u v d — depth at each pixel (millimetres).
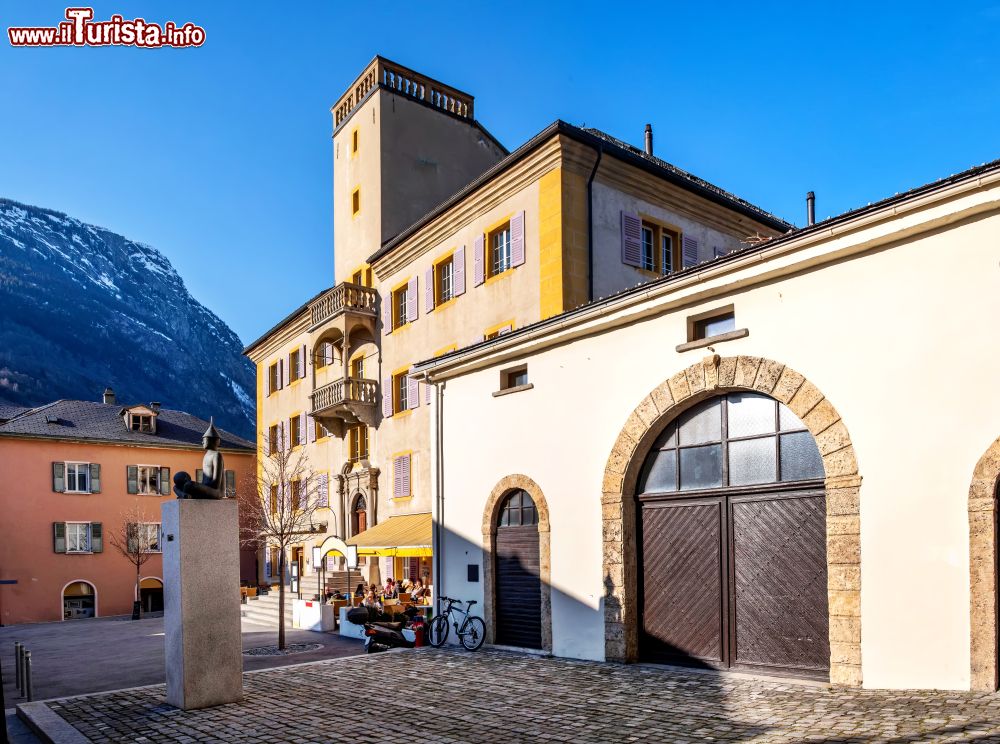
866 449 9500
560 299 20656
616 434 12766
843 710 8109
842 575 9539
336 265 33094
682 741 7539
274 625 27000
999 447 8359
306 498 32219
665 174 23109
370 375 30344
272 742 8453
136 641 25422
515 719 8906
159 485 43781
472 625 14977
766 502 10820
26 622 38531
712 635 11328
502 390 15148
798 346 10344
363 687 11375
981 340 8656
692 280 11383
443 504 16531
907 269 9352
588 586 13016
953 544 8664
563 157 21141
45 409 44125
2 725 8000
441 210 25266
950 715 7410
